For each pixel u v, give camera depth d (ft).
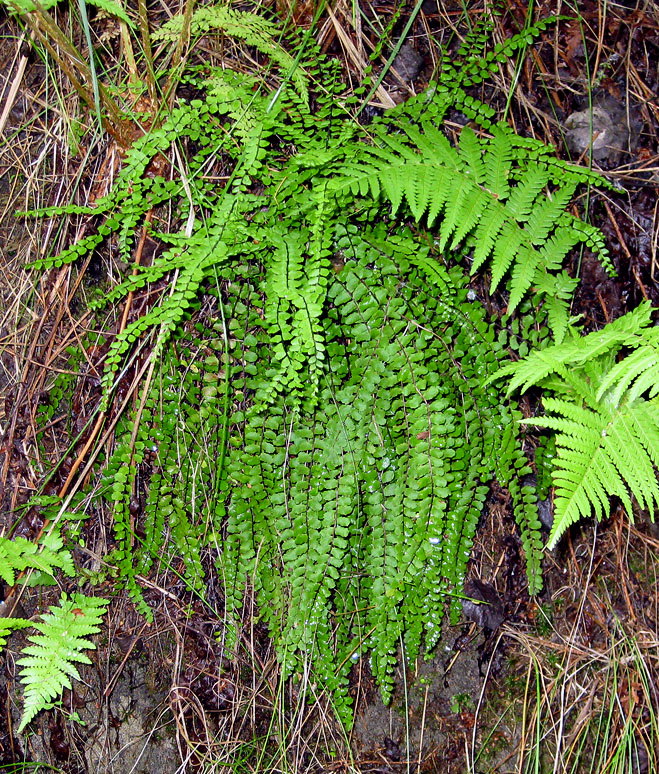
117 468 2.24
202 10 2.20
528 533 2.27
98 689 2.27
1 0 2.09
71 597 2.25
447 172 2.10
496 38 2.41
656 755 2.38
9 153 2.31
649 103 2.44
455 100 2.26
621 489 2.02
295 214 2.15
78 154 2.31
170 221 2.28
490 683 2.36
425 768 2.33
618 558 2.40
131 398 2.26
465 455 2.23
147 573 2.27
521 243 2.11
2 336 2.30
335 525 2.19
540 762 2.36
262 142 2.17
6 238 2.31
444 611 2.33
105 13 2.26
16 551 2.20
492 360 2.22
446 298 2.19
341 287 2.17
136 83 2.25
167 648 2.29
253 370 2.21
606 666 2.38
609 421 2.06
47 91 2.32
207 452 2.25
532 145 2.20
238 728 2.29
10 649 2.25
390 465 2.22
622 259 2.39
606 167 2.41
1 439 2.28
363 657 2.32
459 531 2.23
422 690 2.34
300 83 2.20
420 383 2.18
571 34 2.43
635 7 2.45
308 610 2.21
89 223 2.30
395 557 2.21
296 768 2.29
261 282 2.18
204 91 2.30
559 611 2.38
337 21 2.35
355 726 2.32
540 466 2.31
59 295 2.30
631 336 2.06
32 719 2.25
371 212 2.19
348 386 2.19
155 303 2.29
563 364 2.09
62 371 2.29
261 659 2.30
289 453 2.22
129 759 2.27
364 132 2.27
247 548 2.22
